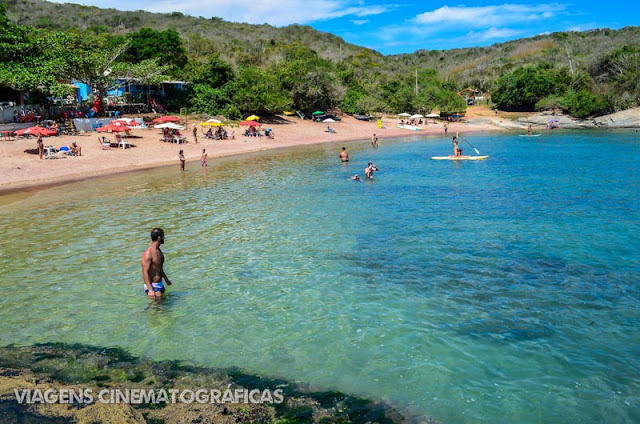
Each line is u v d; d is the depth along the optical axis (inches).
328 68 3629.4
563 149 1603.1
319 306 350.6
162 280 386.6
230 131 2014.0
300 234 555.5
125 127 1519.4
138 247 507.2
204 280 406.0
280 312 340.5
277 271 428.1
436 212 669.3
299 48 4542.3
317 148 1807.3
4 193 867.4
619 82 2952.8
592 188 847.1
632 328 308.0
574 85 3218.5
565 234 540.1
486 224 594.6
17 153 1239.5
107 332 308.5
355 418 216.2
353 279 406.3
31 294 374.9
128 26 5600.4
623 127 2642.7
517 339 295.6
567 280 397.1
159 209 713.0
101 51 1958.7
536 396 235.3
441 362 269.1
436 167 1195.3
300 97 2716.5
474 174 1056.8
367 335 303.6
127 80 2015.3
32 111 1651.1
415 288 384.2
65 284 397.4
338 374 257.1
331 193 834.2
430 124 2967.5
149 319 329.1
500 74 4475.9
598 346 285.4
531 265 436.5
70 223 624.1
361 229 576.1
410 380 250.5
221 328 315.0
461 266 436.5
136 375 252.8
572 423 214.5
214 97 2329.0
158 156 1427.2
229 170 1187.3
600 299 356.2
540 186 881.5
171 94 2361.0
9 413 203.2
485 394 237.3
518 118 3053.6
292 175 1078.4
